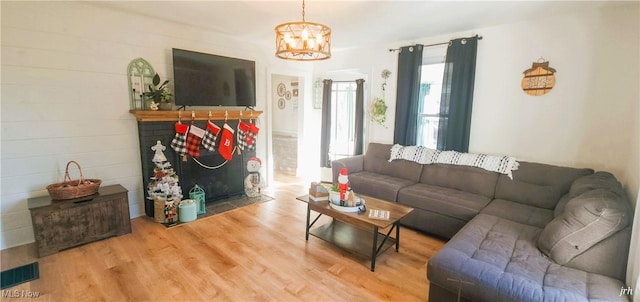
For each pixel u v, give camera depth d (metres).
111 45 3.11
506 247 2.01
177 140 3.50
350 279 2.29
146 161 3.33
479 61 3.48
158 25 3.42
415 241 2.97
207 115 3.75
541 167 2.98
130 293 2.08
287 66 4.96
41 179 2.82
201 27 3.67
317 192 2.90
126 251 2.66
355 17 3.10
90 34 2.97
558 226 1.87
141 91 3.36
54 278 2.24
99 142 3.13
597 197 1.84
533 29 3.09
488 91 3.45
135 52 3.28
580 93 2.88
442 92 3.75
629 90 2.63
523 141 3.26
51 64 2.78
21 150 2.70
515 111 3.28
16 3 2.56
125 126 3.29
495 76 3.38
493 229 2.32
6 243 2.69
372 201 2.91
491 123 3.46
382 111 4.38
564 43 2.93
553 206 2.78
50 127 2.82
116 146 3.25
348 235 2.92
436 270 1.83
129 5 2.91
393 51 4.26
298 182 5.21
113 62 3.14
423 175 3.68
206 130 3.79
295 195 4.44
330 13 2.98
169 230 3.12
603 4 2.60
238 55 4.24
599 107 2.79
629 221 1.69
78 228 2.71
